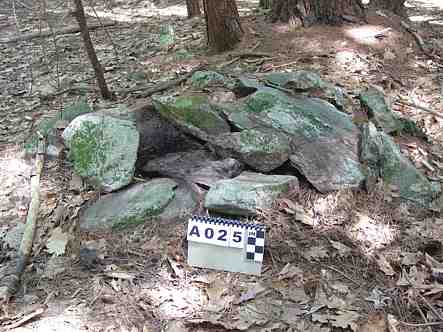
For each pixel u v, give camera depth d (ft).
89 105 16.30
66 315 9.25
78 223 11.41
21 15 33.14
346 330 8.72
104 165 12.16
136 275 10.01
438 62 18.38
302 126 12.65
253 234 9.92
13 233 11.46
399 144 13.55
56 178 12.94
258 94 13.39
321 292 9.43
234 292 9.52
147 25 28.96
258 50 18.69
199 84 15.53
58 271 10.38
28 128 15.92
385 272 9.80
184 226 10.87
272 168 11.96
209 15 19.31
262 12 22.79
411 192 11.68
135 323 9.00
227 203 10.74
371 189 11.68
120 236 10.89
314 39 18.71
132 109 13.98
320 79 14.98
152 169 12.29
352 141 12.73
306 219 10.75
